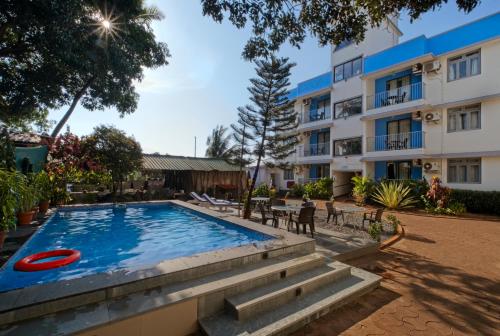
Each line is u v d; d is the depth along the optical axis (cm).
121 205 1109
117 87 1356
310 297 374
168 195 1647
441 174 1462
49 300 260
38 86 1173
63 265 446
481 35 1330
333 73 2148
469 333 309
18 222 683
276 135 1141
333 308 360
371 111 1791
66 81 1277
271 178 2823
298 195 2150
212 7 529
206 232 746
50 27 861
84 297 277
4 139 625
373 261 570
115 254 545
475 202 1245
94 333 244
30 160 864
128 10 1080
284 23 581
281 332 296
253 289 361
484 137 1314
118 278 314
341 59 2083
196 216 964
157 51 1362
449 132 1443
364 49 1922
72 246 597
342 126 2044
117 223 856
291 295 365
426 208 1291
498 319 339
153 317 276
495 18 1284
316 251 573
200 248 595
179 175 1919
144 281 316
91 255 531
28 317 250
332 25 573
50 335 229
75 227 790
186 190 1845
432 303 382
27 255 495
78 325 242
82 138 1307
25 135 1214
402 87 1678
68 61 1025
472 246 691
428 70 1515
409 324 327
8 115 1198
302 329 315
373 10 504
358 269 497
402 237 788
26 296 265
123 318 257
